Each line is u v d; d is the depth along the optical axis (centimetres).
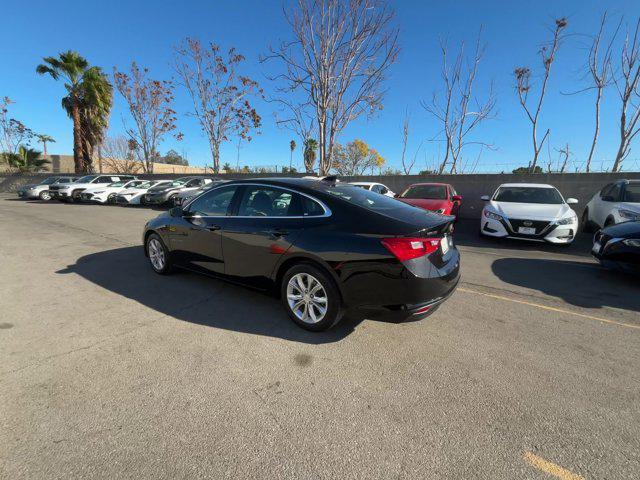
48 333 342
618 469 195
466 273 572
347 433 219
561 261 657
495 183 1324
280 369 286
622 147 1291
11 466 191
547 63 1461
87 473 188
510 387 267
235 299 431
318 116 1445
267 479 186
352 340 335
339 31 1331
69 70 2616
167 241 493
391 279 300
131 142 2855
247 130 2486
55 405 239
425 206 921
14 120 3238
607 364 300
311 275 336
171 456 200
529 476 190
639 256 484
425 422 229
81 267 572
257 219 383
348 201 349
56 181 2297
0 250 698
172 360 297
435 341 336
